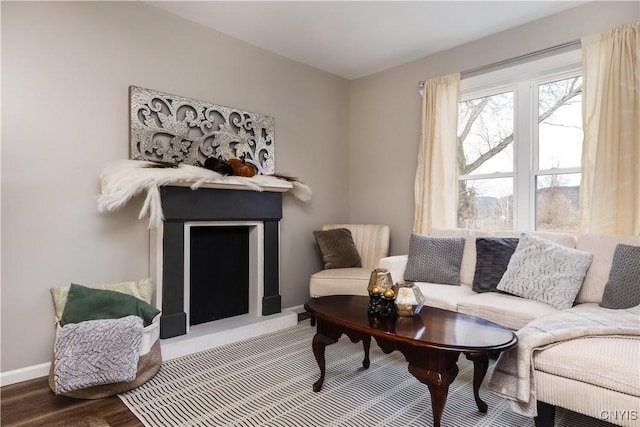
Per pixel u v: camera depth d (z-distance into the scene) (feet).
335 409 6.14
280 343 9.41
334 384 7.04
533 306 7.15
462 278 9.52
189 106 9.70
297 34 10.61
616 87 8.14
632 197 7.91
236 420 5.81
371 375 7.45
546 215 9.88
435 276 9.37
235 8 9.21
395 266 9.81
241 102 10.93
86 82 8.06
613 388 4.57
